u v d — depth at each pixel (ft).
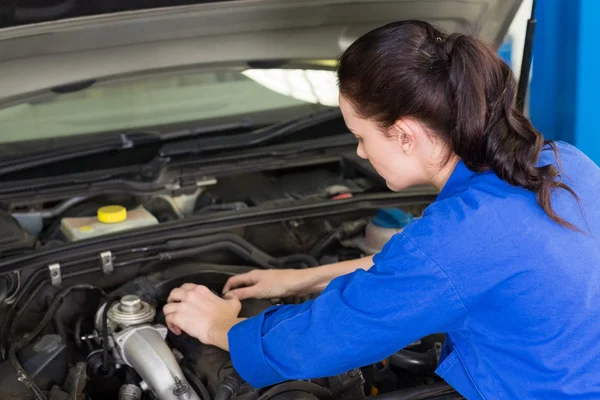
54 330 5.24
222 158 6.61
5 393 4.38
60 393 4.50
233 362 4.00
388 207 6.52
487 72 3.40
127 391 4.54
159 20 5.24
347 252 6.49
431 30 3.55
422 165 3.71
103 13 4.99
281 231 6.40
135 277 5.71
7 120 5.98
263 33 5.78
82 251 5.48
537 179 3.50
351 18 5.83
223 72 6.18
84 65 5.44
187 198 6.59
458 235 3.42
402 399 4.28
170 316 4.81
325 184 7.04
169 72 5.83
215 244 5.88
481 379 3.79
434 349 5.15
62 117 6.19
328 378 4.54
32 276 5.26
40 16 4.79
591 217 3.71
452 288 3.42
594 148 8.70
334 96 6.99
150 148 6.49
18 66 5.19
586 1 8.03
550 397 3.60
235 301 4.96
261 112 6.92
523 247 3.44
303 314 3.70
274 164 6.77
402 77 3.35
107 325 4.94
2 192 5.90
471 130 3.39
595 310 3.55
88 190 6.15
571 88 8.54
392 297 3.45
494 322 3.62
